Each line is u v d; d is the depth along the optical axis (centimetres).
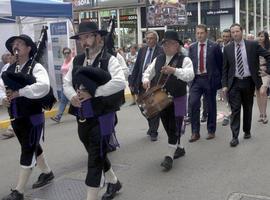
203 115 998
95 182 478
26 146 532
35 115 531
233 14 2505
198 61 805
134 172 643
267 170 630
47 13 1218
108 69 479
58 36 1305
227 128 924
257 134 857
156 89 611
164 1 1599
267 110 1122
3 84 552
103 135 478
